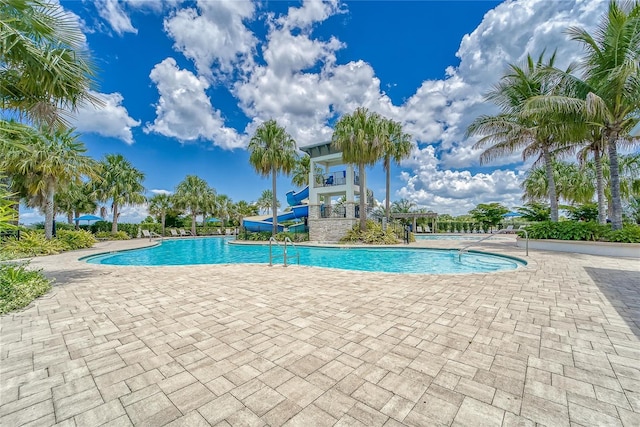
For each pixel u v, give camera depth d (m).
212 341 3.04
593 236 10.81
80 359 2.64
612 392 2.07
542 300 4.47
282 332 3.28
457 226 29.28
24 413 1.88
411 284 5.71
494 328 3.32
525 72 13.07
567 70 11.17
